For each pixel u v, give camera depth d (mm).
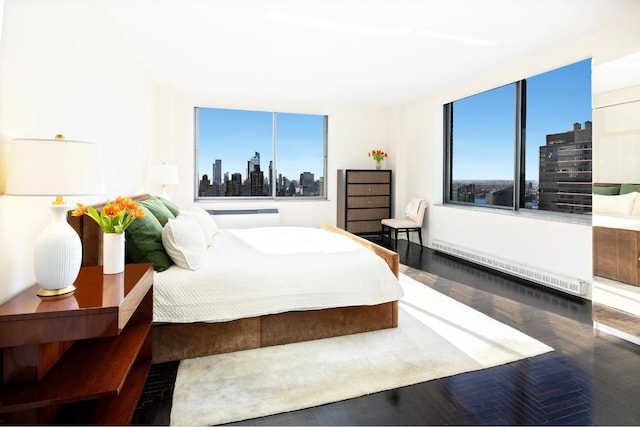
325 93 5699
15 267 1581
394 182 6812
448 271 4508
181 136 5766
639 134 2635
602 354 2414
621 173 2715
